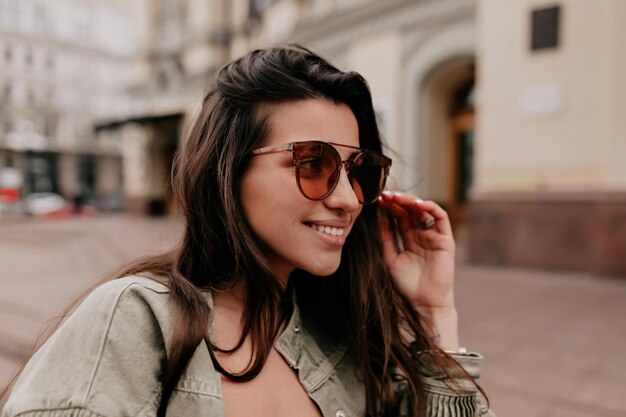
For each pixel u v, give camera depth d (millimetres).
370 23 9008
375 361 975
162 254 865
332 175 753
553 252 5742
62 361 601
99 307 641
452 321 1059
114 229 11094
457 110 9062
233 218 730
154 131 16328
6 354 2768
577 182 5645
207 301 734
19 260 6426
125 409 596
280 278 825
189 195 776
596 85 5504
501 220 6117
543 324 3521
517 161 6086
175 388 645
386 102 8766
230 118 752
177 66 15836
